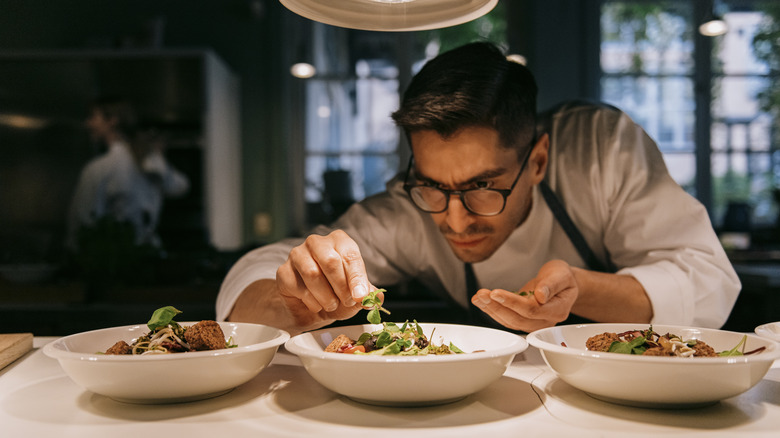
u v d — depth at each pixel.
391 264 1.78
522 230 1.57
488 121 1.15
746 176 4.55
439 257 1.72
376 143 4.71
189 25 4.62
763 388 0.70
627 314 1.12
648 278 1.14
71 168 4.04
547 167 1.57
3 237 3.72
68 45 4.59
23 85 3.98
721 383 0.56
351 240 0.76
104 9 4.59
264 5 4.59
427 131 1.18
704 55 4.48
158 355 0.59
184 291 2.09
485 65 1.17
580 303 1.10
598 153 1.54
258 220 4.56
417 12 0.82
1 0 4.51
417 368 0.57
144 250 2.21
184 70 3.97
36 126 4.01
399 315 1.82
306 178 4.71
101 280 2.13
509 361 0.63
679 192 1.45
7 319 2.01
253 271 1.13
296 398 0.67
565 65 4.45
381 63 4.68
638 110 4.53
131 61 3.98
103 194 3.75
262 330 0.77
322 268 0.71
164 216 4.02
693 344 0.68
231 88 4.51
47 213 4.04
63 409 0.63
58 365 0.85
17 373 0.80
